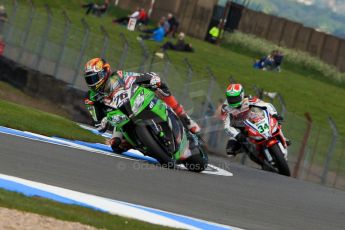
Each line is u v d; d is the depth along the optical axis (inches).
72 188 1157.1
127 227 965.2
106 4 6584.6
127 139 1632.6
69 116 3560.5
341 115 4594.0
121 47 3388.3
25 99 3838.6
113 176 1358.3
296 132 2672.2
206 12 6879.9
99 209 1042.7
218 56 5738.2
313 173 2605.8
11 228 839.7
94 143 2010.3
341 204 1627.7
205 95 2901.1
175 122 1595.7
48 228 873.5
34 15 4109.3
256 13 7155.5
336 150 2593.5
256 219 1219.9
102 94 1572.3
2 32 4350.4
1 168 1190.3
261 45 6722.4
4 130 1740.9
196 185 1453.0
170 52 5310.0
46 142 1692.9
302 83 5452.8
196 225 1071.6
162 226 1015.0
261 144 2138.3
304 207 1461.6
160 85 1596.9
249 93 4611.2
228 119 2137.1
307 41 7130.9
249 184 1657.2
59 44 3818.9
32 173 1208.2
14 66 4094.5
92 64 1547.7
